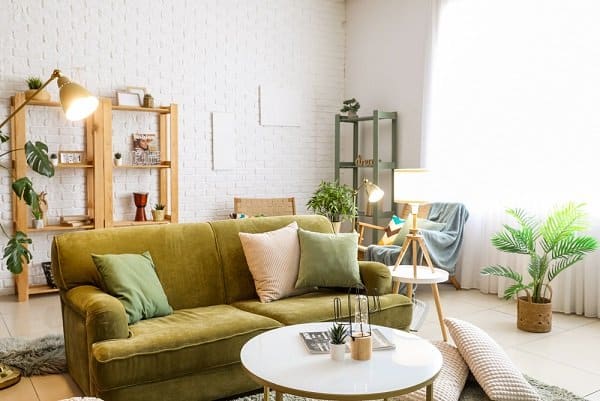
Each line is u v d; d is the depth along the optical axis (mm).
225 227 3371
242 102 6004
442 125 5258
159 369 2342
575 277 4164
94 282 2852
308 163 6508
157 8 5449
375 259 4473
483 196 4906
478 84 4910
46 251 5008
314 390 1801
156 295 2832
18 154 4582
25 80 4848
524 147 4531
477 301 4617
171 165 5199
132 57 5344
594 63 4035
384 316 3074
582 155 4109
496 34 4746
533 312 3740
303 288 3250
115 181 5332
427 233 4547
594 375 3000
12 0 4777
